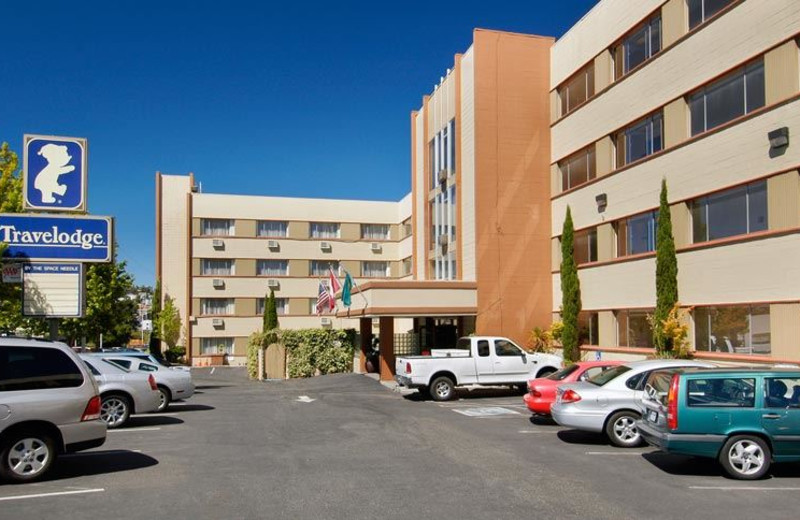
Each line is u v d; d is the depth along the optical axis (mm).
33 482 9164
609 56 24109
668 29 20719
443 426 14734
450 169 30203
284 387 28000
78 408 9414
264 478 9422
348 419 16062
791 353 15852
